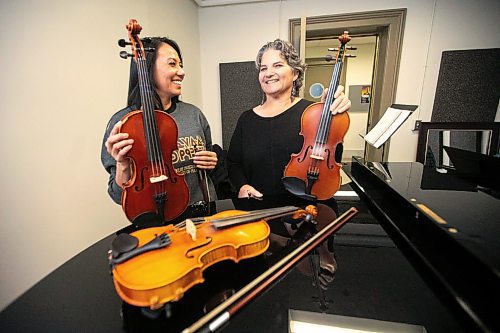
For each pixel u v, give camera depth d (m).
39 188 1.13
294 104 1.39
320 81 4.99
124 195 0.84
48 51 1.13
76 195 1.31
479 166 1.09
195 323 0.47
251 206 1.08
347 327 0.50
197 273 0.55
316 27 2.46
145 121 0.86
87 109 1.35
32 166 1.09
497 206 0.78
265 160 1.37
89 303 0.54
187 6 2.42
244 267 0.67
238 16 2.59
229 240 0.68
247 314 0.53
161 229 0.72
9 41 0.99
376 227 0.91
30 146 1.08
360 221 0.96
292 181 1.13
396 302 0.56
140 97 0.95
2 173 0.99
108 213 1.52
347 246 0.79
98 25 1.39
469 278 0.57
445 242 0.73
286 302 0.56
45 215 1.16
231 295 0.56
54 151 1.19
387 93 2.43
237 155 1.51
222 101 2.79
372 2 2.30
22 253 1.08
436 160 2.37
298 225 0.91
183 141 1.15
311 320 0.51
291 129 1.34
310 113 1.18
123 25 1.57
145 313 0.50
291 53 1.33
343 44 1.15
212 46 2.71
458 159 1.19
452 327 0.48
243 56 2.67
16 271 1.06
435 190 0.95
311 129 1.17
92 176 1.40
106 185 1.50
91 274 0.64
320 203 1.16
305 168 1.18
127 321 0.49
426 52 2.29
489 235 0.59
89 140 1.37
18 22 1.01
